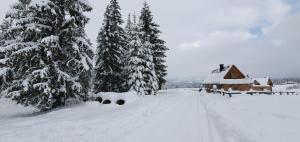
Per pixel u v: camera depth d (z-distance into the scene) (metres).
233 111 14.93
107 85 29.61
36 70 15.41
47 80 16.11
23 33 16.38
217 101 23.52
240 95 30.55
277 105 17.59
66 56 17.55
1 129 10.30
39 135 8.68
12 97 16.27
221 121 11.41
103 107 18.42
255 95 30.75
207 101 23.66
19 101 16.73
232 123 10.30
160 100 23.53
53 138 8.48
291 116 11.60
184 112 15.62
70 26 16.27
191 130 9.98
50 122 11.58
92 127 10.22
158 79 37.44
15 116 17.70
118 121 11.80
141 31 33.75
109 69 29.41
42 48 16.44
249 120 10.98
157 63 37.56
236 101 22.80
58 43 16.41
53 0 16.84
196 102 23.03
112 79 29.61
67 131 9.44
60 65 17.11
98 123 11.09
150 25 37.59
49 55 15.45
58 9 16.55
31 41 16.95
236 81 53.41
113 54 29.59
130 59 30.14
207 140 8.31
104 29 29.11
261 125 9.63
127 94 23.64
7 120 14.31
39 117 14.61
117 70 30.48
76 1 17.22
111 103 20.53
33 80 15.83
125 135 9.16
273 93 37.34
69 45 17.80
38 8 15.39
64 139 8.44
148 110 16.17
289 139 7.25
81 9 17.19
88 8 17.77
